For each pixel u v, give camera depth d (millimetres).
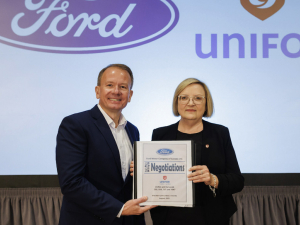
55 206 2383
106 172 1497
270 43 2482
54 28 2451
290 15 2504
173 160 1466
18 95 2400
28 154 2383
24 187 2373
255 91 2451
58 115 2410
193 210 1551
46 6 2465
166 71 2457
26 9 2459
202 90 1693
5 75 2408
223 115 2430
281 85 2455
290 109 2438
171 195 1444
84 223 1476
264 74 2461
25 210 2361
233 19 2492
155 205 1436
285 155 2410
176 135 1688
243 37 2480
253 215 2387
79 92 2426
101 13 2471
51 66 2430
